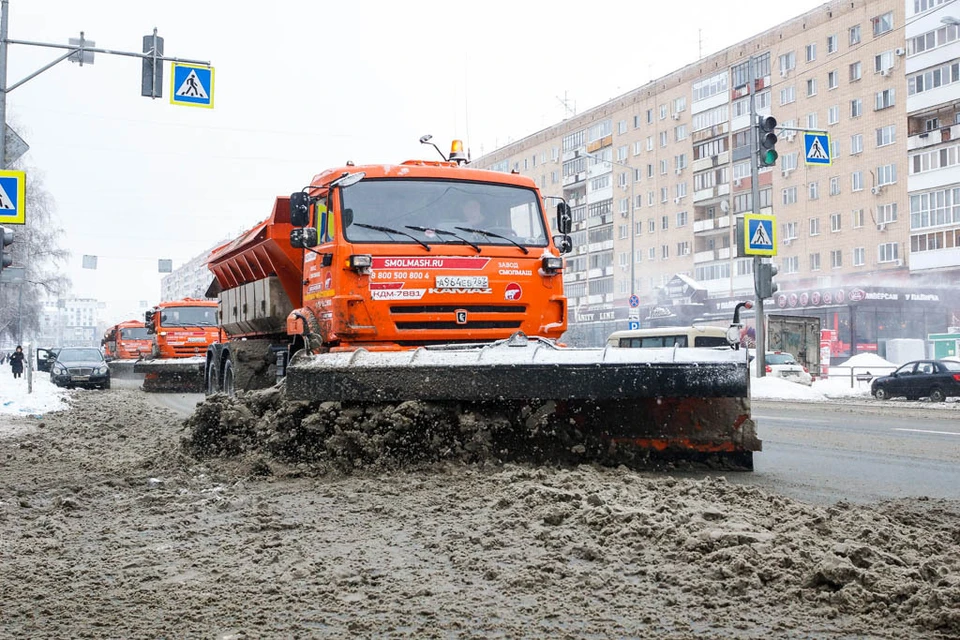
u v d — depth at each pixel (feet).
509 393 24.67
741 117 202.18
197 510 21.07
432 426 25.18
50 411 60.59
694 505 19.25
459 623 12.71
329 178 32.35
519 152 295.48
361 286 29.91
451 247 30.78
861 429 46.96
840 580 13.83
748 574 14.44
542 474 22.85
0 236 59.31
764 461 31.94
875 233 171.94
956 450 35.94
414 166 31.78
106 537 18.47
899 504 22.18
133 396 79.82
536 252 32.07
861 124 174.81
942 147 158.10
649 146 233.14
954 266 156.04
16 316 248.11
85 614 13.41
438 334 30.35
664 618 12.84
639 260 237.04
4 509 21.71
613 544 16.56
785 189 191.72
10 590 14.69
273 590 14.35
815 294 168.55
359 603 13.73
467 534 17.78
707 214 217.56
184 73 69.67
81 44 71.00
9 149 73.00
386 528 18.66
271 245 39.45
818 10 183.32
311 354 29.04
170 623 12.96
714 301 204.44
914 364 89.30
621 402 25.59
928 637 11.94
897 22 167.12
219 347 51.98
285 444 26.09
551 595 13.91
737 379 24.31
